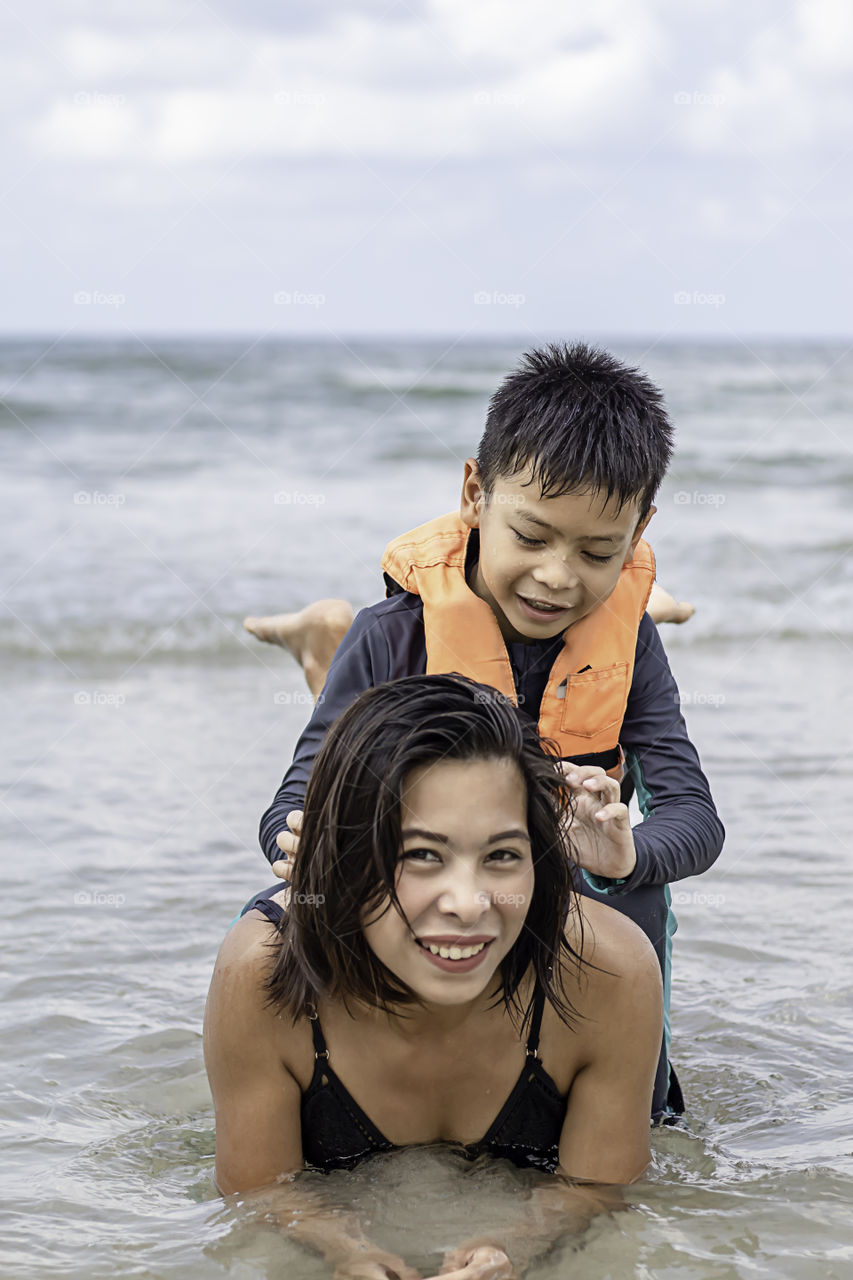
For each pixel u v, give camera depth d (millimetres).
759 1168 2305
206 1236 2010
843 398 16484
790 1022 3018
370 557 8492
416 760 1867
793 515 10109
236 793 4672
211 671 6566
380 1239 1978
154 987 3172
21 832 4242
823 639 7262
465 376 18734
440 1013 2066
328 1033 2105
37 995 3096
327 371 19125
